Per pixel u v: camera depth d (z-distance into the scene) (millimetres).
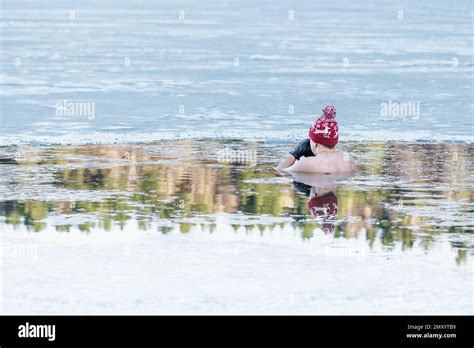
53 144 44750
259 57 88938
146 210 30906
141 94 62906
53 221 29141
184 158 41531
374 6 196000
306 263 24719
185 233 27766
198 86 67500
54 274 23594
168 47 97688
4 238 27000
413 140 47469
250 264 24562
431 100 62250
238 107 57938
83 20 138375
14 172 37594
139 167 39125
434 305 21594
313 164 38500
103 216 29906
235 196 33406
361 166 40250
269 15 158500
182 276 23484
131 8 177250
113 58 85875
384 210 31375
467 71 80250
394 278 23469
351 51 96938
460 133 49625
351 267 24359
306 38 112250
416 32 125125
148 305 21469
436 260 25062
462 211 31328
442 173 38688
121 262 24656
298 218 30000
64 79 70250
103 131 48719
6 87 65188
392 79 73750
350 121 53375
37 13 154500
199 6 188875
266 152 43469
